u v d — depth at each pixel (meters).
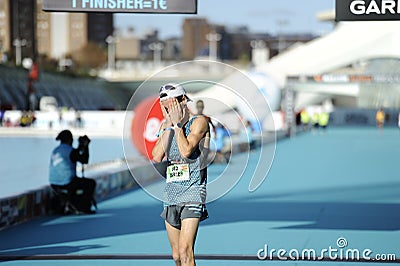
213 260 9.98
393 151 38.09
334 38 95.75
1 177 23.64
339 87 102.38
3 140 43.78
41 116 64.19
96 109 106.62
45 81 98.44
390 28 92.88
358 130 71.31
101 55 173.38
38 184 21.72
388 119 90.50
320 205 16.17
